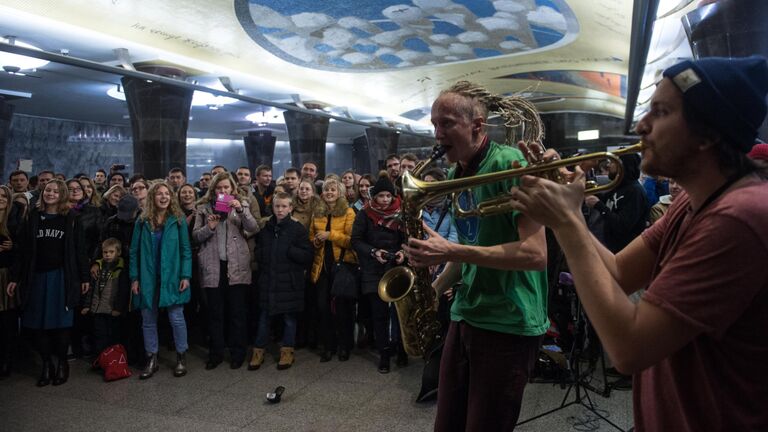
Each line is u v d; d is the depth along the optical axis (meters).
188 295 4.43
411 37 11.20
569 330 4.05
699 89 0.86
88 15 7.09
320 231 4.70
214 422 3.44
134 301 4.43
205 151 18.12
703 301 0.82
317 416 3.48
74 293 4.30
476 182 1.43
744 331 0.85
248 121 15.51
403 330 2.33
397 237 4.36
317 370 4.41
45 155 13.48
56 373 4.26
